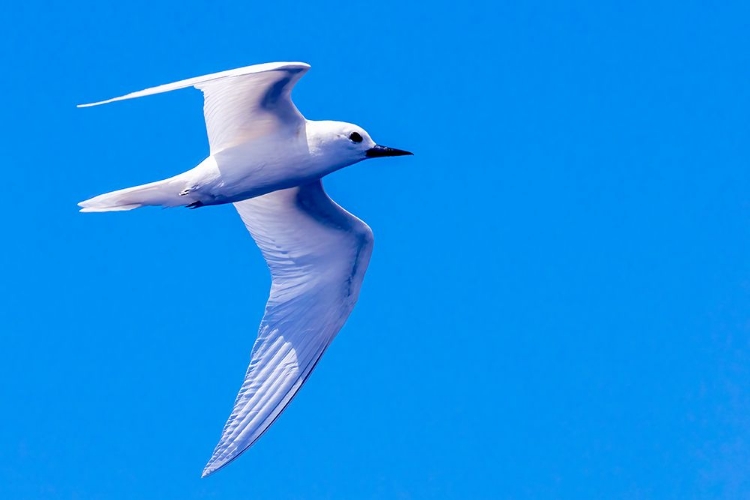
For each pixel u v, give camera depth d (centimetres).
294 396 1541
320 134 1402
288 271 1578
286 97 1355
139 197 1371
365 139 1429
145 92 1128
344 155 1417
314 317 1579
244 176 1385
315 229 1567
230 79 1338
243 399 1520
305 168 1407
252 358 1541
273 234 1575
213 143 1407
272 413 1522
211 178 1376
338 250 1580
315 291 1583
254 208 1573
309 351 1566
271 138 1390
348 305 1591
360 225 1556
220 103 1383
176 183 1373
